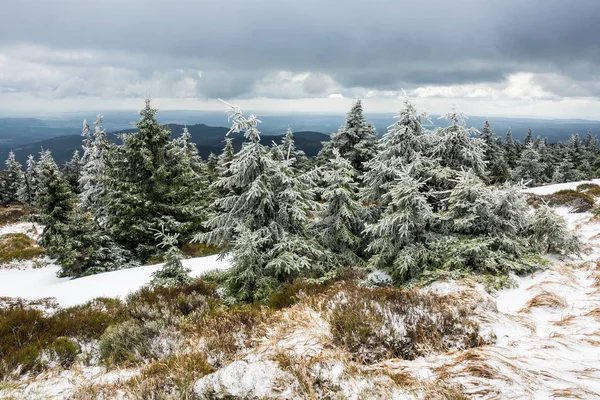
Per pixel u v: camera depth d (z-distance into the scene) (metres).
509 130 57.75
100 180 18.39
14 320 7.17
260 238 9.25
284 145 34.81
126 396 3.93
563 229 9.45
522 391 3.04
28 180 46.44
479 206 8.88
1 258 19.66
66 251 15.19
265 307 7.45
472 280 7.36
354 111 25.42
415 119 10.88
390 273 8.96
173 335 6.07
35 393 4.57
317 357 3.94
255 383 3.55
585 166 50.66
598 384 3.14
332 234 10.58
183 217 18.69
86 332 6.86
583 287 7.34
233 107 9.29
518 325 5.18
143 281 12.12
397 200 8.86
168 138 18.81
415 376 3.57
